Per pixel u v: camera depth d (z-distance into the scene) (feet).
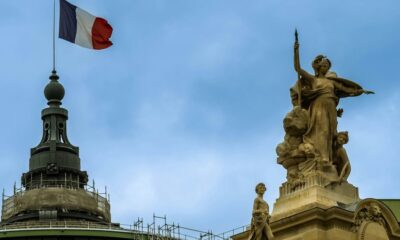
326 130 218.38
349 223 208.54
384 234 213.66
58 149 467.11
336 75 224.12
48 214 437.99
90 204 449.48
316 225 205.87
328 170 216.33
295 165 218.18
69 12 359.25
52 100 482.28
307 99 221.87
